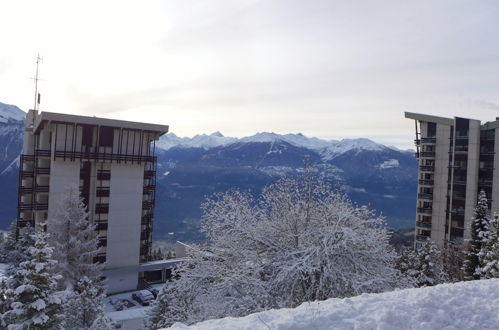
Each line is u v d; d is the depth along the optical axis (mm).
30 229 40625
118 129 49312
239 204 19969
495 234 30938
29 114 57375
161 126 51219
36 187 46500
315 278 17266
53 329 19562
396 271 19234
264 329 7836
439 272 40938
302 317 8461
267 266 18031
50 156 47250
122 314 37406
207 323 8875
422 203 60219
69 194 41500
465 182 55281
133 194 50781
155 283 53719
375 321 7953
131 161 50000
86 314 25719
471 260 37094
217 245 19781
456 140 56469
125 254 50094
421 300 9250
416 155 62125
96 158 47281
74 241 39000
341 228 17625
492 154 53750
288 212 19703
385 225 19969
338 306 9180
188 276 19609
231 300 17094
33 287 18531
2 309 22859
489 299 9445
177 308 20453
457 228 55375
